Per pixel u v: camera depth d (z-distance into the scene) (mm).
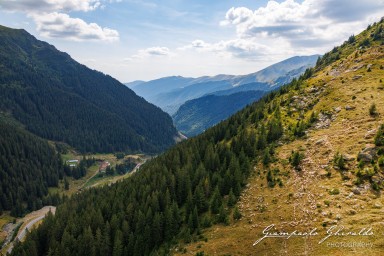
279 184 87000
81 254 95625
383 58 139125
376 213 61312
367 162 77250
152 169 132000
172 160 132875
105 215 111375
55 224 116250
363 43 174875
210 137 145000
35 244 110562
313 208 71000
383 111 96375
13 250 115688
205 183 98688
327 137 96875
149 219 94125
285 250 62844
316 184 79562
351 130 94375
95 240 98625
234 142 119812
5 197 194500
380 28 182625
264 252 65625
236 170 96250
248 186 92500
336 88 129625
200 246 76438
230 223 80812
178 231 89875
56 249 97562
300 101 133625
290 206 76000
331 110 113375
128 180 143750
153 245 89188
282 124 120812
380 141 80500
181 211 99125
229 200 88375
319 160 88188
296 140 106062
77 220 112625
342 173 78375
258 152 108375
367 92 113938
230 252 70375
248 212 81688
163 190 106938
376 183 69562
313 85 142500
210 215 89625
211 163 112250
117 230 93875
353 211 64250
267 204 81188
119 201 113438
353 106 108250
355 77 130625
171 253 79000
